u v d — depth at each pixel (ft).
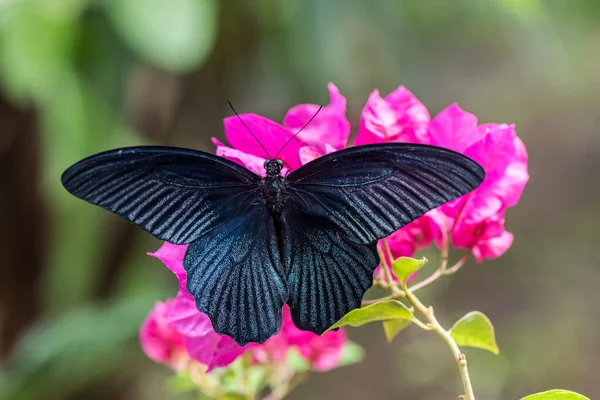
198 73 4.11
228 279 1.91
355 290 1.90
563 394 1.89
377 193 1.89
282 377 2.22
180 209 1.91
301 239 1.92
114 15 2.48
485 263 6.98
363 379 5.95
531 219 7.71
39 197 3.76
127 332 3.41
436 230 2.03
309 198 1.92
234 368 2.22
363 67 3.79
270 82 4.12
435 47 5.25
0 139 3.54
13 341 3.90
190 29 2.47
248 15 3.82
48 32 2.59
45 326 3.80
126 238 4.12
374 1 3.44
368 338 6.37
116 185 1.87
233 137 2.03
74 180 1.84
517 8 3.06
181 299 2.02
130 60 3.10
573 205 7.70
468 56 7.88
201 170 1.92
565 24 3.92
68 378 3.41
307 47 3.36
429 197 1.86
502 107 8.25
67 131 3.15
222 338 2.01
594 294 6.49
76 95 3.01
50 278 3.96
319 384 5.90
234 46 3.97
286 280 1.91
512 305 6.51
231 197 1.93
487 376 5.68
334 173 1.91
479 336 1.97
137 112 4.19
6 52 2.57
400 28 3.63
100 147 3.20
